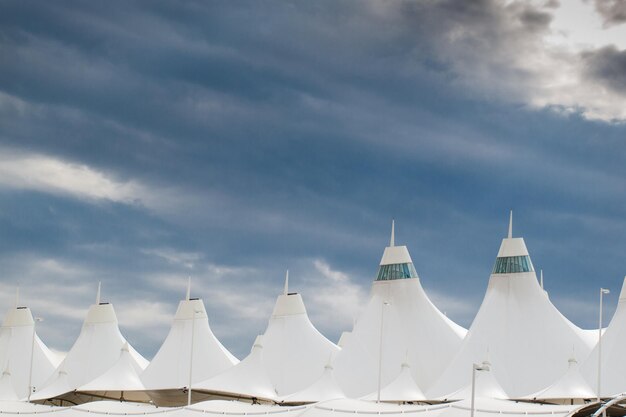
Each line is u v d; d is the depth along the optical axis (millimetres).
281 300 126688
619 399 70125
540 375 106812
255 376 108688
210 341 129125
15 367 141375
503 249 113188
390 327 116312
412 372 113500
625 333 102750
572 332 109812
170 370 126125
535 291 111125
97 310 137125
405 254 119812
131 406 100125
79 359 133375
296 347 123188
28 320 145750
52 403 120500
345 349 116750
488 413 81125
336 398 94438
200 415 92750
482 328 109812
